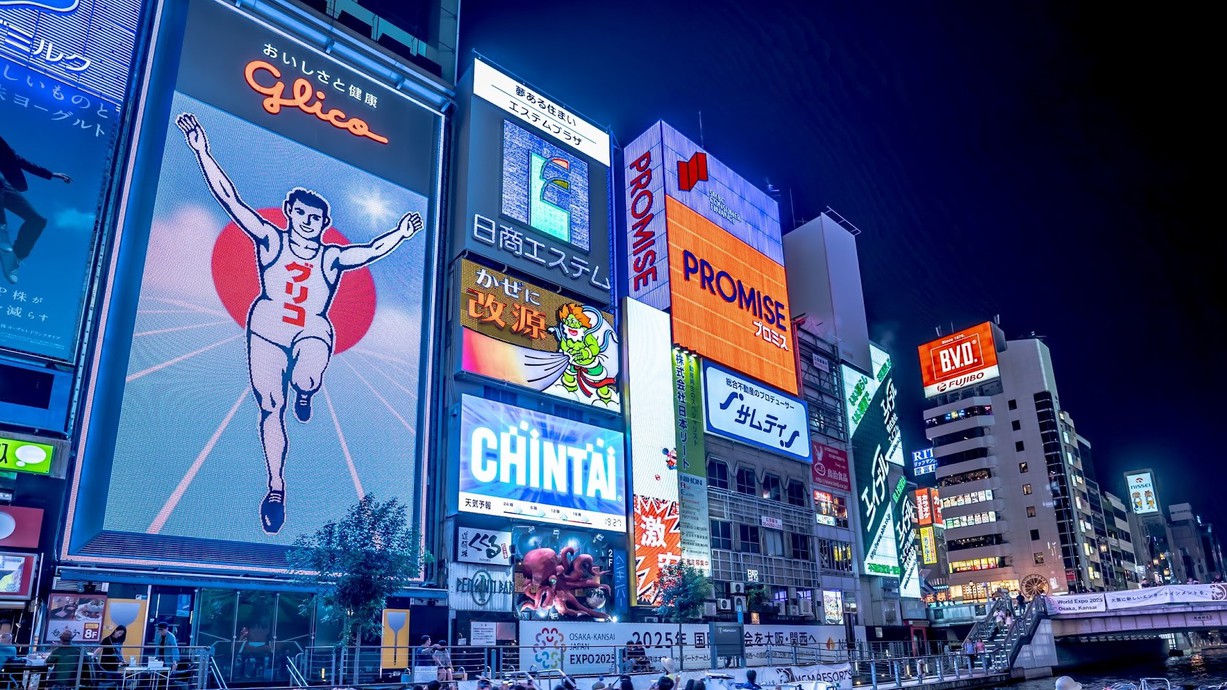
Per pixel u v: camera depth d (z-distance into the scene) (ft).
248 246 140.15
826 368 277.64
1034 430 422.41
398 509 124.06
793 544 232.12
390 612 132.67
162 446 122.21
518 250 181.47
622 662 133.80
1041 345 440.04
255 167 145.18
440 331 167.53
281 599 128.47
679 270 225.97
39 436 114.21
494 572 153.38
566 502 169.48
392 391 152.05
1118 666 270.26
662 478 193.16
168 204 132.57
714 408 218.38
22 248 118.32
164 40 145.59
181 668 104.32
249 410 132.67
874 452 282.36
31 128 122.83
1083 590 385.09
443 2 194.90
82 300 122.01
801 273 304.30
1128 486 643.04
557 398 177.78
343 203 155.63
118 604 105.50
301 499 134.72
